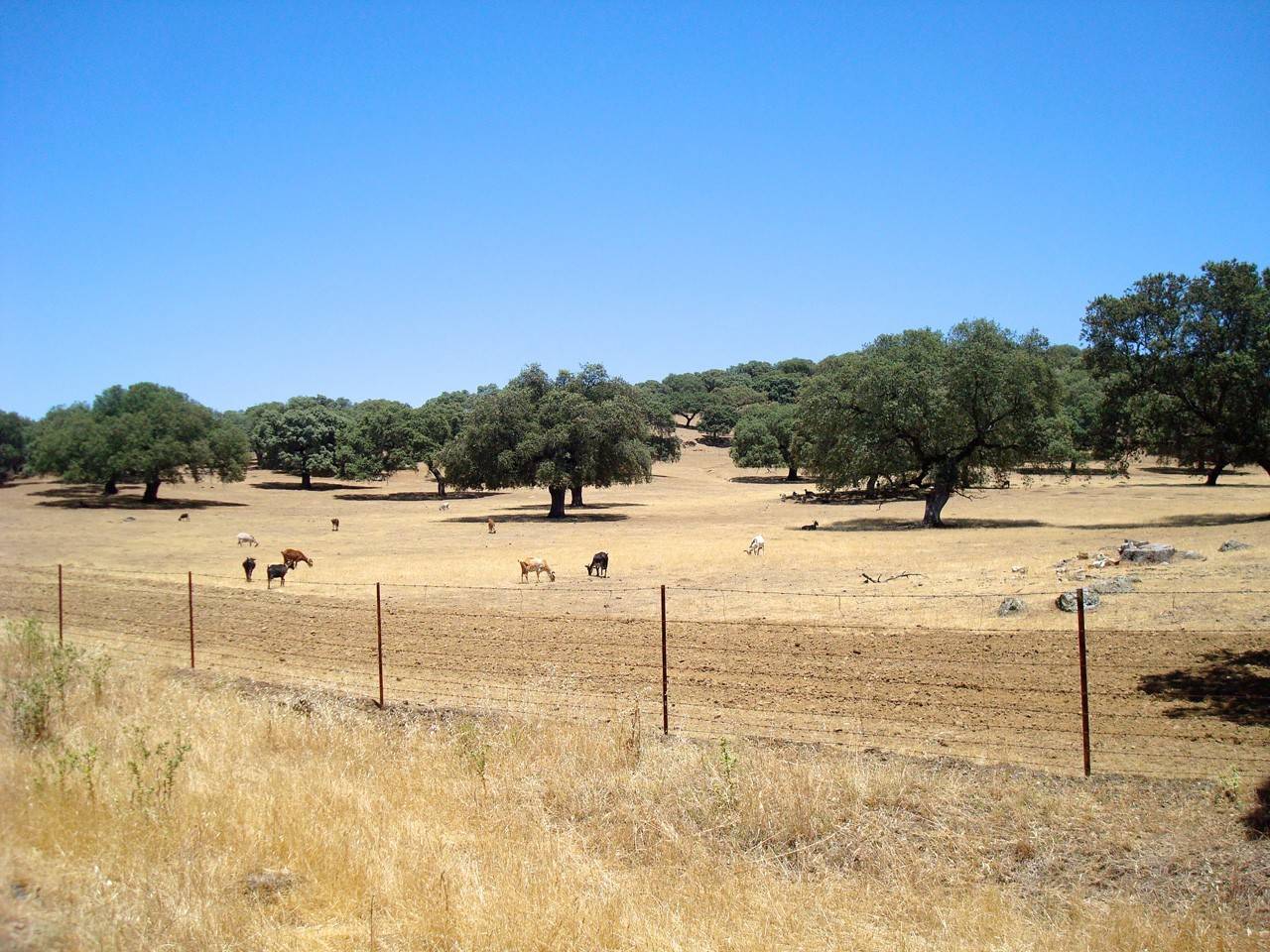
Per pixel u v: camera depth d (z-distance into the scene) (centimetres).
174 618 2427
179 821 769
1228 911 666
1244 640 1627
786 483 12694
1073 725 1223
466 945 580
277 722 1168
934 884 729
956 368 5275
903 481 5928
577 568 3638
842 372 5641
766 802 862
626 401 7700
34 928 556
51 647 1570
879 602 2342
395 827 787
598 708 1388
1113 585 2166
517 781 957
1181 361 4406
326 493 11356
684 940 609
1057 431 5400
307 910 639
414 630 2175
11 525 6825
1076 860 768
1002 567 2905
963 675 1521
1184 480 9781
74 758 853
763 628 2048
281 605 2667
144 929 561
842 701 1398
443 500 10444
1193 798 898
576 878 700
